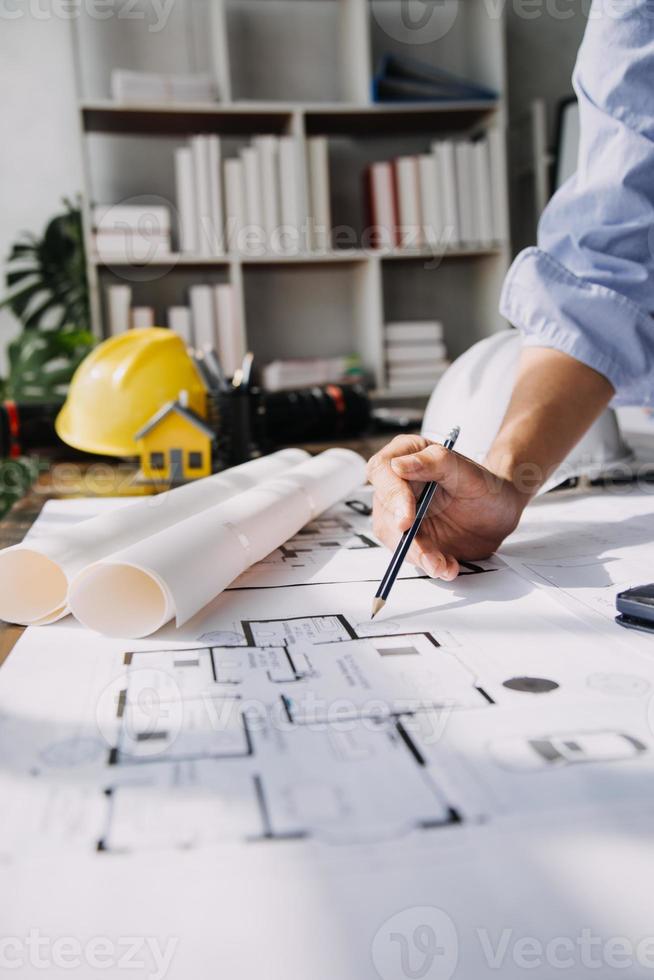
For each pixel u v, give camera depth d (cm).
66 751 28
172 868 21
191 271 264
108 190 262
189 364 106
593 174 65
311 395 122
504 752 27
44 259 247
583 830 22
